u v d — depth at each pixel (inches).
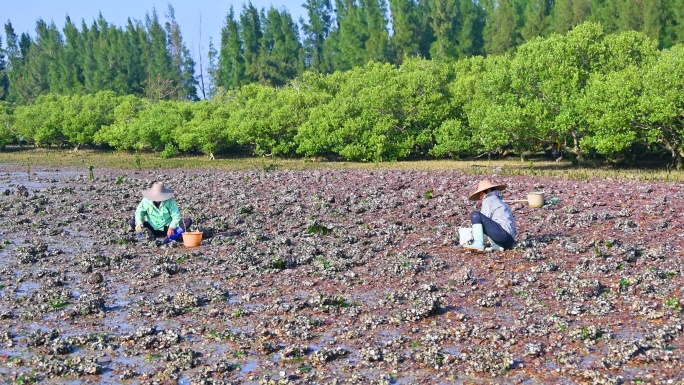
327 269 590.9
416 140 2009.1
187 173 1707.7
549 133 1573.6
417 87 2038.6
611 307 466.0
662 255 585.0
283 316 475.5
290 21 4308.6
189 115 2657.5
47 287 565.6
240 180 1343.5
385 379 369.1
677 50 1492.4
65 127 2837.1
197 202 1030.4
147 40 5014.8
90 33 5201.8
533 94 1584.6
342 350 410.9
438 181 1224.2
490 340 421.1
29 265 649.6
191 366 399.2
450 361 391.9
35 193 1218.6
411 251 630.5
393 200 936.9
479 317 462.9
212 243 718.5
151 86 4328.3
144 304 510.9
